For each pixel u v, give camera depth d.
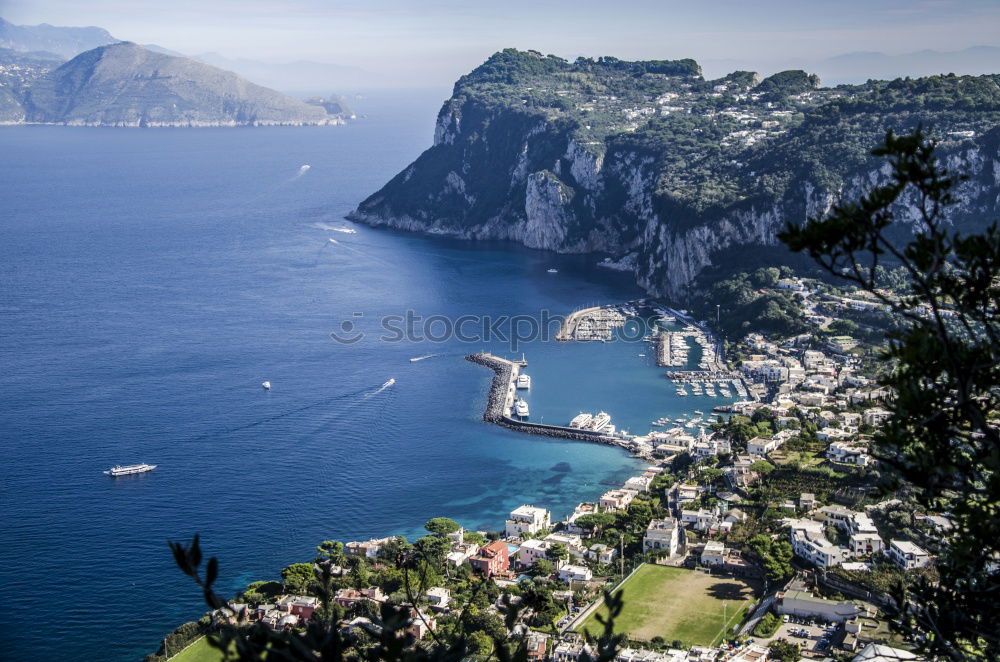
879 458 49.75
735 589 176.88
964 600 52.47
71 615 177.12
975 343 48.00
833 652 146.75
